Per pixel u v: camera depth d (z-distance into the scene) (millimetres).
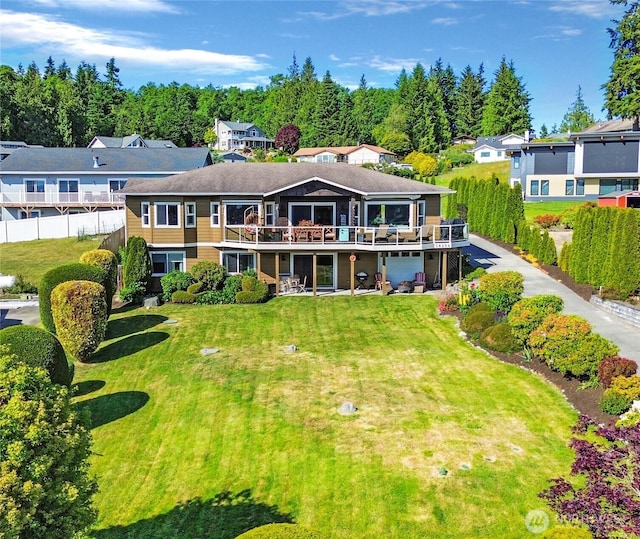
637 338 21469
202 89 166375
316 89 131625
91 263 28906
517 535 11969
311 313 28125
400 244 30375
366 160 89125
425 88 97188
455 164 81375
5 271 35688
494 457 14875
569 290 28562
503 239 39562
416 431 16391
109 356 23234
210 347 23891
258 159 97250
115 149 54000
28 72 121875
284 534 8641
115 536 12523
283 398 18875
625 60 53844
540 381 19344
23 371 9336
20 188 49688
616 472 9602
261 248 30922
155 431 17078
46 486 8867
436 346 23297
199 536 12438
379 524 12516
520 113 97750
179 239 32531
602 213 27250
